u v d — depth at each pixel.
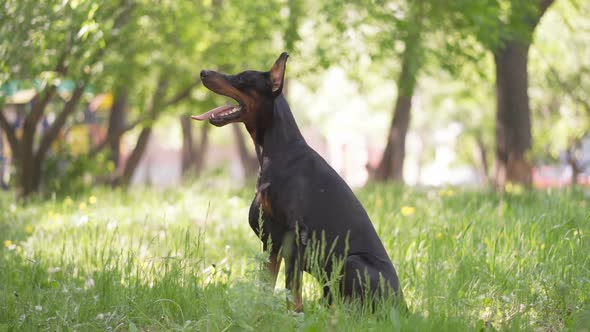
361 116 46.38
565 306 5.78
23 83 12.32
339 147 62.69
